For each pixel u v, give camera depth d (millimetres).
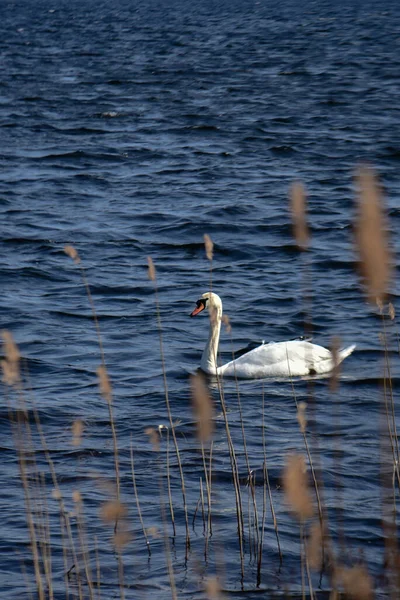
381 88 61281
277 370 16094
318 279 21969
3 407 14242
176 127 46094
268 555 9641
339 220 27719
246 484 11461
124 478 11672
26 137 43094
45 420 13789
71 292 21078
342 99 56219
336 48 91062
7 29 122625
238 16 157875
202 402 6957
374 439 12914
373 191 4160
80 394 14945
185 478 11656
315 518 10391
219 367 16219
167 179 34312
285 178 34281
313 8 187000
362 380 15562
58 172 35344
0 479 11656
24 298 20609
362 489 11164
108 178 34375
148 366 16469
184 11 182000
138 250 24859
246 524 10352
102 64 77000
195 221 27656
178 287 21438
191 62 78312
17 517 10578
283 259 23859
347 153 39219
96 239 25812
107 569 9484
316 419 13828
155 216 28453
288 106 53438
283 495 11086
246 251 24625
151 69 72875
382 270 4137
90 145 41094
